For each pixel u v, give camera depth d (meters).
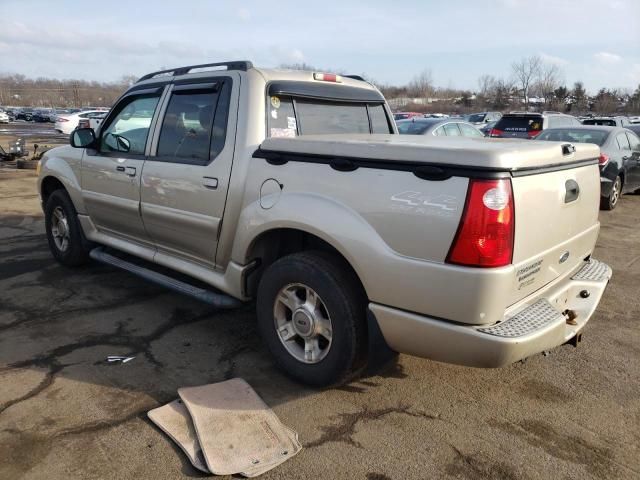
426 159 2.64
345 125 4.25
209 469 2.54
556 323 2.71
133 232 4.57
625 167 10.21
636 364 3.79
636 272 6.02
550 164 2.84
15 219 8.08
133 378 3.42
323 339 3.32
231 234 3.61
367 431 2.94
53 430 2.86
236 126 3.57
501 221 2.50
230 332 4.15
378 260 2.79
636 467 2.70
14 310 4.49
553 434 2.95
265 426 2.89
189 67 4.11
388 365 3.69
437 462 2.70
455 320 2.63
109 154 4.67
